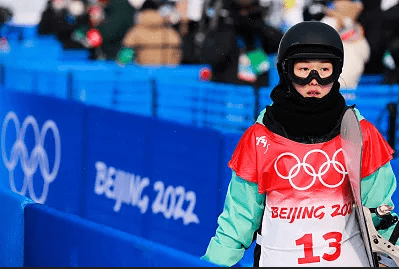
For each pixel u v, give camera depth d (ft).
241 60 87.15
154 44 112.98
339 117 30.19
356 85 82.99
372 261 29.50
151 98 93.40
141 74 106.83
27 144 76.43
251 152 30.63
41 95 73.77
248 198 30.86
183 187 60.85
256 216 31.14
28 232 34.45
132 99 95.96
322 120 29.86
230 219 31.19
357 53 81.92
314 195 30.07
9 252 36.04
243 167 30.68
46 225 33.04
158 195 63.31
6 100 79.30
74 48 131.95
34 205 34.30
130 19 120.88
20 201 35.06
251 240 31.83
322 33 29.50
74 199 71.05
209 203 58.59
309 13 87.30
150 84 93.61
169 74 106.42
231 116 83.56
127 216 66.18
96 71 105.19
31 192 75.97
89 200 69.62
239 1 86.22
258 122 31.04
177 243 61.52
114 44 122.01
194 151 59.72
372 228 29.89
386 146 30.71
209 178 58.49
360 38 82.48
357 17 84.02
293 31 29.86
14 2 164.86
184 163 60.80
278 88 30.71
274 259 30.50
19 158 77.87
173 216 61.82
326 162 30.01
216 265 25.43
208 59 87.35
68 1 134.21
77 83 100.94
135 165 65.21
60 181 72.33
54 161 72.79
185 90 89.10
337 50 29.58
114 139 67.05
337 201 30.14
